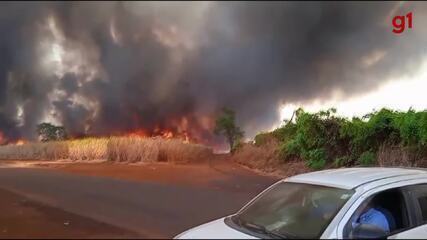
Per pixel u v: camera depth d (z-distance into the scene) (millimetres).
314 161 14266
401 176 4832
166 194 10508
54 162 21422
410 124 11359
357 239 3873
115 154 21594
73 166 18656
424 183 4863
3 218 7766
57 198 9961
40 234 6637
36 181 13031
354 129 13133
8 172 15859
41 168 17781
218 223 4727
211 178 13773
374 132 12602
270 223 4512
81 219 7680
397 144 12070
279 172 14914
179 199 9844
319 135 14547
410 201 4598
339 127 13984
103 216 7992
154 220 7652
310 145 14914
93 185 12148
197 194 10547
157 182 12758
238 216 4875
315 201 4484
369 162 12211
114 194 10562
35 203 9312
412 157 11258
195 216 8070
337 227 4055
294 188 4871
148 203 9312
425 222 4637
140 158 20844
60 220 7629
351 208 4191
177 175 14719
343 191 4434
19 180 13258
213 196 10234
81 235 6566
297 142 15500
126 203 9359
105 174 15117
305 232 4160
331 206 4305
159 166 18406
